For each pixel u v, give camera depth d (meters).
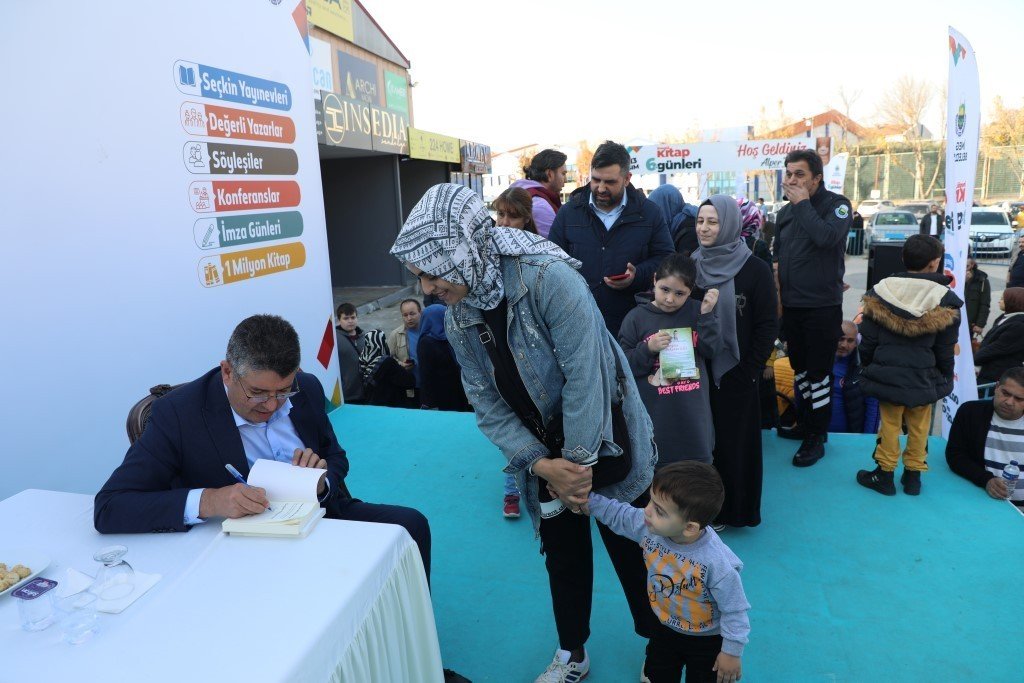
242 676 1.22
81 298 3.03
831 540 3.02
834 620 2.49
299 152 4.50
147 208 3.33
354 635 1.45
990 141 31.73
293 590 1.46
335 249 15.55
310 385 2.15
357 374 5.32
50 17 2.85
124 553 1.50
